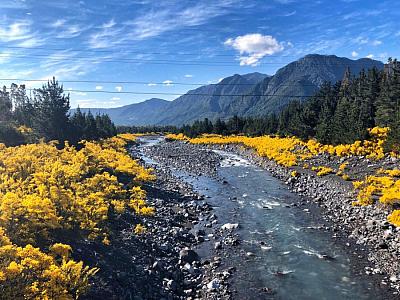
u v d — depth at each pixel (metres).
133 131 174.12
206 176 47.50
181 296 16.38
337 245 22.52
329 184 35.44
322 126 57.12
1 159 26.53
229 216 29.20
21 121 63.06
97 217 20.06
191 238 23.86
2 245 12.80
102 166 35.19
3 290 10.89
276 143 68.50
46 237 15.57
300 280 18.23
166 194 34.69
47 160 29.08
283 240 23.70
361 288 17.16
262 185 40.97
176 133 144.38
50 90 48.59
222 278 18.30
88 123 67.88
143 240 20.70
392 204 25.55
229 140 94.25
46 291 11.38
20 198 17.44
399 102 52.50
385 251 20.72
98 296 13.45
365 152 42.72
